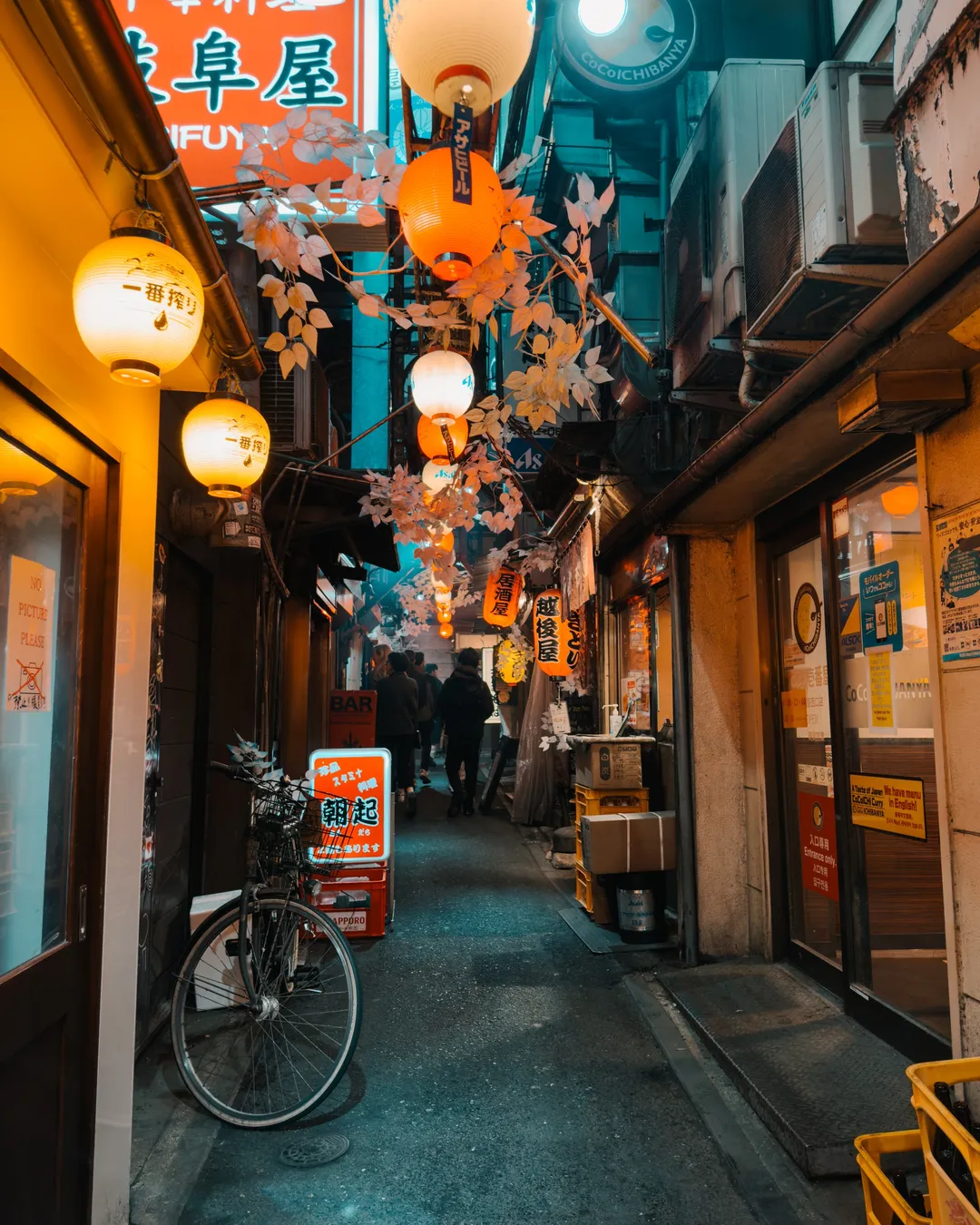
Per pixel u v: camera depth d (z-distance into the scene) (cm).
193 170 450
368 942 660
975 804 310
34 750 246
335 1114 388
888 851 423
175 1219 308
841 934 462
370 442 1132
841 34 625
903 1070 387
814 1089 374
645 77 664
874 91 416
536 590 1255
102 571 289
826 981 500
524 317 402
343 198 379
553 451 750
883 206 405
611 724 902
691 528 616
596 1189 329
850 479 451
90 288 221
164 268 223
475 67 236
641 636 806
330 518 762
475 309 389
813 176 429
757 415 400
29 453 238
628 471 744
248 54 456
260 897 413
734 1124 369
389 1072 432
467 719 1266
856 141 412
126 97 211
